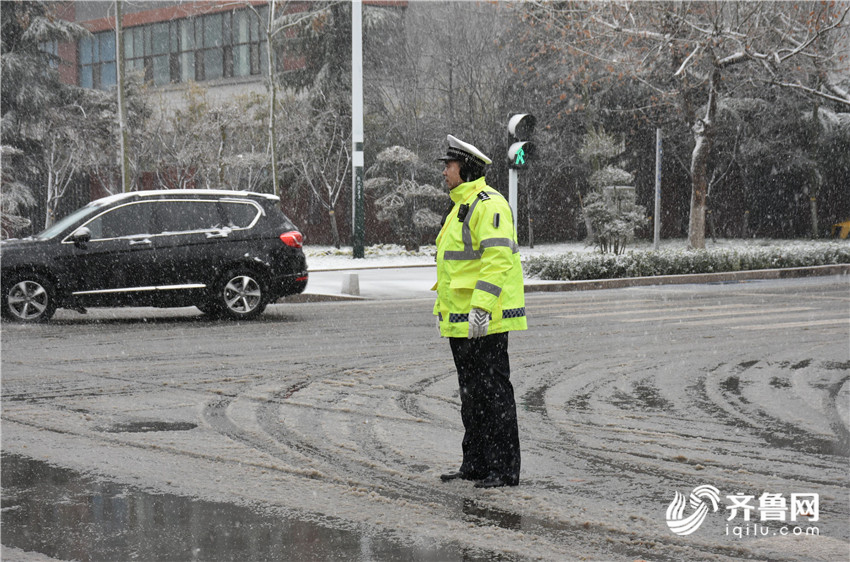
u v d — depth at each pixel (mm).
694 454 6891
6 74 39469
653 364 11156
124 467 6383
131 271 15500
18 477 6125
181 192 16000
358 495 5727
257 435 7395
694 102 36656
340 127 41281
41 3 40938
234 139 41625
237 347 12516
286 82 42781
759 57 30359
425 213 38250
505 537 4938
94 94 42062
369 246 42062
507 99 43125
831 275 29688
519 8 37375
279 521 5207
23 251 15305
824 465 6590
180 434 7402
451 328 5875
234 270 15930
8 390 9359
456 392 9312
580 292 22547
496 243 5613
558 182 46938
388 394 9188
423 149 42125
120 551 4707
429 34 43031
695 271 27188
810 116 49094
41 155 41156
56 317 16469
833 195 55094
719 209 53906
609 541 4902
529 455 6828
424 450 6918
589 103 43781
